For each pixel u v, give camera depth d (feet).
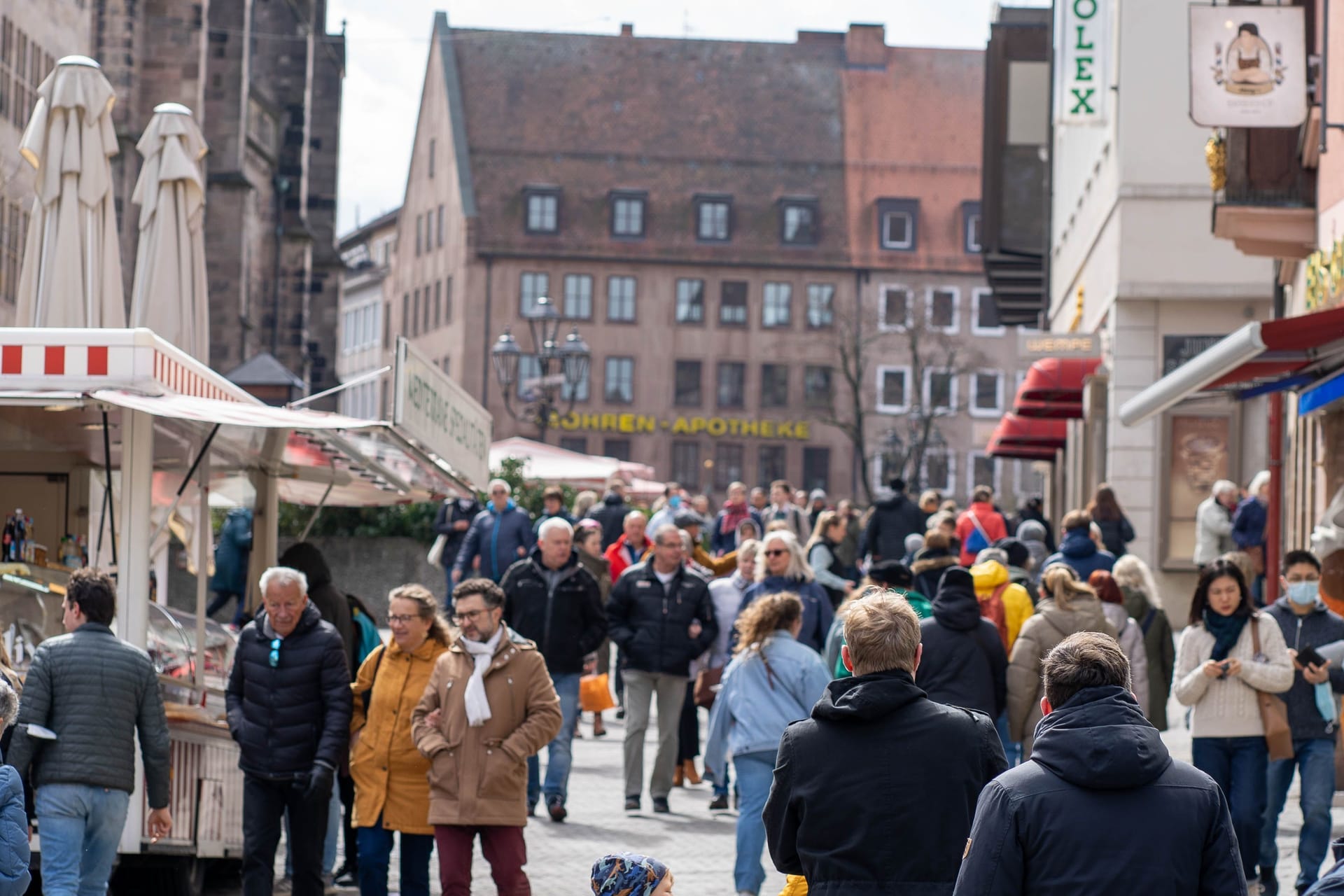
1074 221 213.05
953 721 37.40
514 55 604.08
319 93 425.28
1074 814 30.12
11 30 219.20
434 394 72.64
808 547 115.55
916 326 546.67
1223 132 109.70
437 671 58.85
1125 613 75.66
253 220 355.36
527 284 579.07
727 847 77.46
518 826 58.29
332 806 71.15
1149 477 165.89
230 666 74.28
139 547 64.08
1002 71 252.21
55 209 79.15
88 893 54.08
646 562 88.53
